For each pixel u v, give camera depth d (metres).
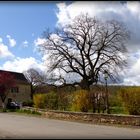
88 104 36.19
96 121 32.16
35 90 95.69
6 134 20.56
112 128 25.58
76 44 62.38
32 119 37.03
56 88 60.47
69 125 28.55
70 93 41.88
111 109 35.00
